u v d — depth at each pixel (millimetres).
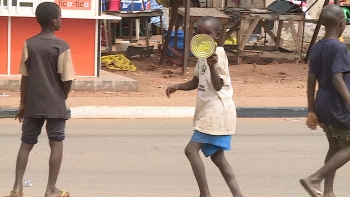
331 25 8852
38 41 9000
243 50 27156
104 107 17391
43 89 8953
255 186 10891
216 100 8742
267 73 25141
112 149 13539
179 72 24719
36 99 8977
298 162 12727
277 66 26406
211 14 26422
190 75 24281
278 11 27875
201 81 8844
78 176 11281
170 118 17578
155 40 36062
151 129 15883
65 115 9195
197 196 10156
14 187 9258
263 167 12258
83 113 17172
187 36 24016
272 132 15930
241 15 27062
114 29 32594
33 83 8969
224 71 8617
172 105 18234
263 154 13375
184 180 11180
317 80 9430
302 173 11844
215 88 8648
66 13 20828
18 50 20766
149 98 19453
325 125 8938
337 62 8523
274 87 22359
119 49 31219
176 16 26500
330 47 8648
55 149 9219
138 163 12367
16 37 20672
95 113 17219
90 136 14828
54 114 9016
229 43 29172
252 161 12727
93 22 21203
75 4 20906
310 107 9039
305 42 34812
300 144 14492
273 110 18250
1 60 20609
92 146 13781
